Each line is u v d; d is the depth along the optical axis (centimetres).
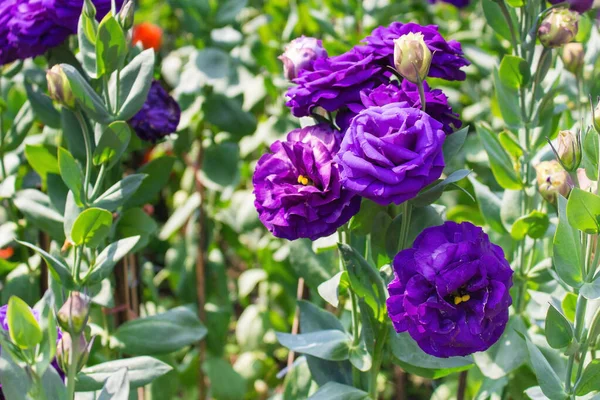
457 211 108
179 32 151
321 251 92
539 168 87
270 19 130
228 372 120
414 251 76
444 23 148
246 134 117
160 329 96
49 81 83
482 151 118
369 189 73
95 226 84
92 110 85
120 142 86
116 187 88
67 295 88
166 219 150
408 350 84
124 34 85
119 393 76
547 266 93
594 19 96
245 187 145
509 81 91
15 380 73
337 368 90
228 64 116
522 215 95
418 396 135
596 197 75
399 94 77
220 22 118
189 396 123
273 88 125
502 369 90
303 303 93
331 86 78
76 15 90
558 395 81
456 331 74
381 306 82
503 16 93
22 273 108
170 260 131
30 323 72
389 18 129
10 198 105
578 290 79
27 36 90
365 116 74
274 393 128
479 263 74
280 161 79
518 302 94
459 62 81
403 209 79
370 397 85
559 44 86
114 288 103
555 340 79
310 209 76
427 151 73
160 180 100
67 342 74
